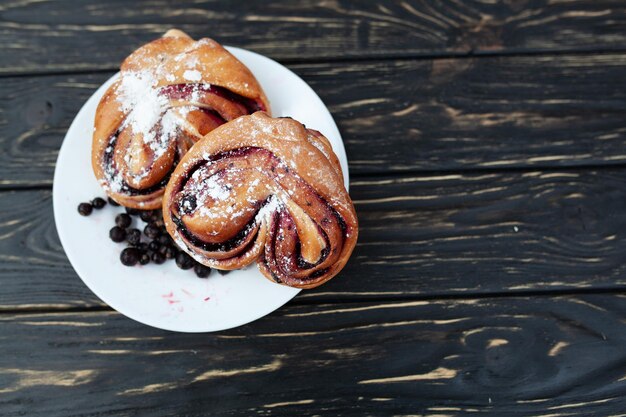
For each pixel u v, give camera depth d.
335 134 0.51
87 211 0.50
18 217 0.54
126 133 0.48
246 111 0.49
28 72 0.56
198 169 0.46
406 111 0.56
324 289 0.53
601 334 0.53
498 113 0.56
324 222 0.45
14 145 0.55
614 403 0.53
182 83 0.48
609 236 0.54
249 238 0.46
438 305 0.53
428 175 0.55
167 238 0.50
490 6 0.57
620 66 0.56
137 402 0.53
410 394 0.53
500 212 0.54
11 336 0.53
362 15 0.57
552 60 0.56
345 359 0.53
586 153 0.55
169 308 0.49
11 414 0.52
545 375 0.53
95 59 0.56
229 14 0.57
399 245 0.54
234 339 0.53
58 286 0.53
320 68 0.56
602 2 0.56
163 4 0.57
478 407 0.53
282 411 0.53
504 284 0.54
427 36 0.57
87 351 0.53
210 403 0.53
